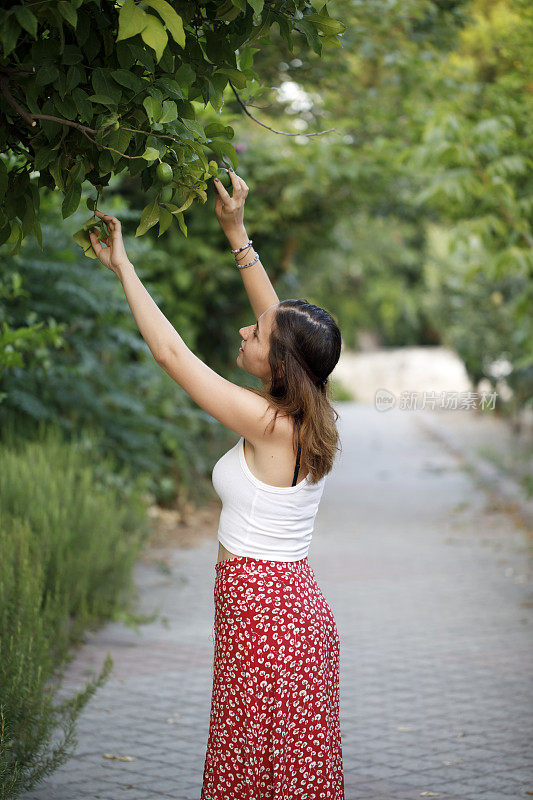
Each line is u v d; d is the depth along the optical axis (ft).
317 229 35.68
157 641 18.52
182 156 7.75
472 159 21.43
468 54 31.24
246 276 9.91
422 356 110.93
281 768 8.13
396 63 25.13
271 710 8.18
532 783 12.13
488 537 30.27
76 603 18.67
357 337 118.11
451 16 25.82
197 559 26.22
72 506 19.17
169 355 8.14
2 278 19.72
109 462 24.81
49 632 14.48
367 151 29.96
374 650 18.30
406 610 21.39
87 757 12.78
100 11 7.26
